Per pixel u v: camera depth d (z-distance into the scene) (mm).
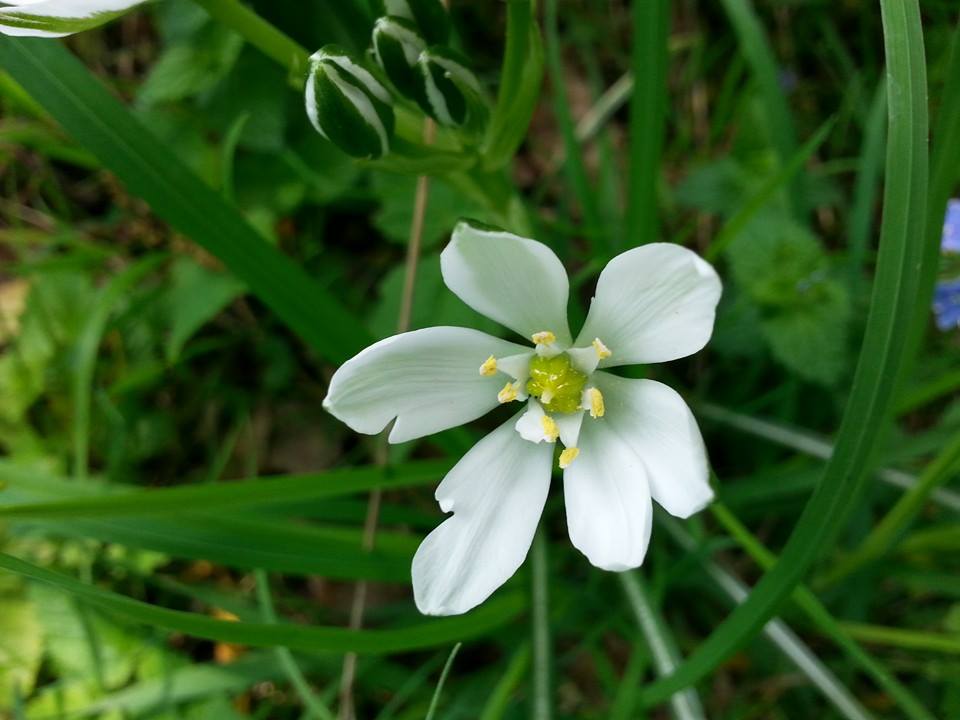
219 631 74
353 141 81
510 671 99
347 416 67
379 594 128
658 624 99
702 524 120
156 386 134
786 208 128
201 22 122
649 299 66
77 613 113
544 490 73
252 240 92
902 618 125
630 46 158
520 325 73
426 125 104
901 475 114
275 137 127
